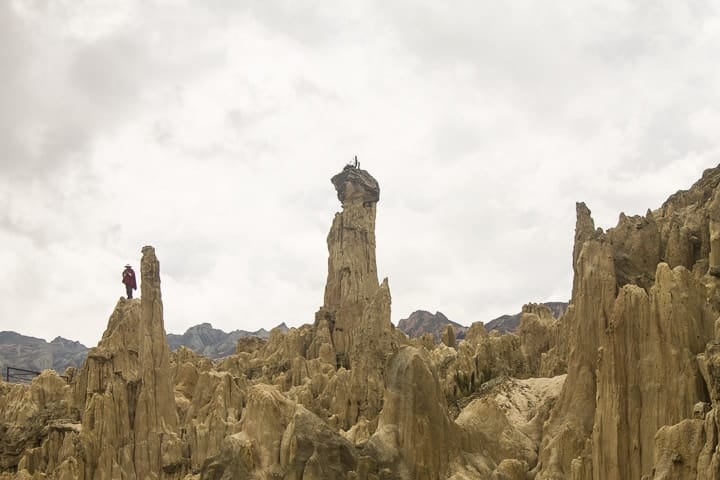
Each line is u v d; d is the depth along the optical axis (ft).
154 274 393.29
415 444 294.46
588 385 292.61
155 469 367.04
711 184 342.64
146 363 380.99
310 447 294.87
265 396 315.17
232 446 307.58
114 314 407.64
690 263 312.50
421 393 301.02
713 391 216.54
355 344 423.64
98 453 362.12
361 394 396.98
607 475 254.06
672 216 331.36
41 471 370.73
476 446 303.89
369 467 288.51
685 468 215.72
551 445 282.36
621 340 261.03
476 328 451.12
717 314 263.70
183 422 400.88
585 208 351.05
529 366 401.70
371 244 509.35
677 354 251.39
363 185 514.68
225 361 478.59
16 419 404.77
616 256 315.78
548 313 448.24
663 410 248.73
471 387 383.04
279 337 506.07
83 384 401.90
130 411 377.50
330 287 499.10
